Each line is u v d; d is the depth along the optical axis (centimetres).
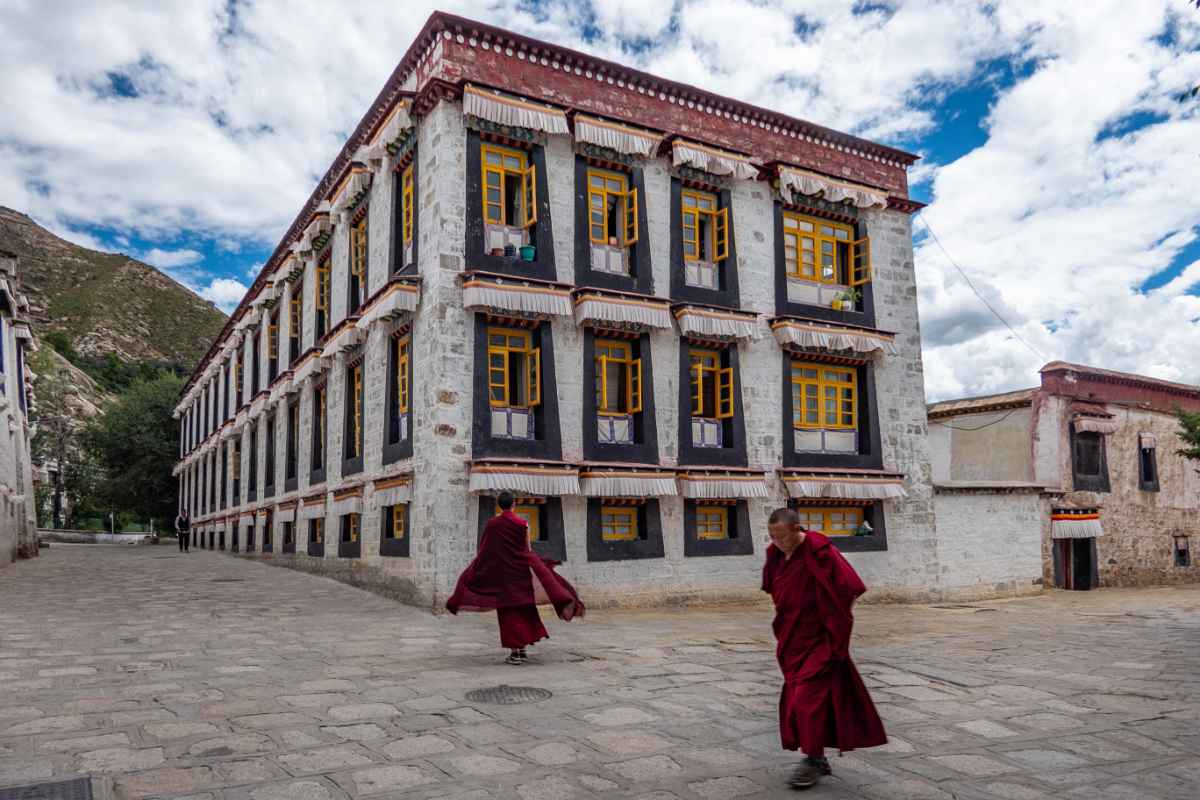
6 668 815
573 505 1483
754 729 621
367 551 1662
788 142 1848
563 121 1512
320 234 2072
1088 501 2458
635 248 1616
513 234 1516
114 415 4709
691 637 1113
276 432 2458
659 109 1677
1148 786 517
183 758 527
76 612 1259
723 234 1723
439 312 1407
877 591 1795
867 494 1766
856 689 497
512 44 1520
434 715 643
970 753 578
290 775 498
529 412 1492
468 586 879
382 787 479
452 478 1373
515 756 541
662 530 1566
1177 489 2728
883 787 501
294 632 1091
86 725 604
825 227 1903
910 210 2005
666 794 479
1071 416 2473
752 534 1666
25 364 2977
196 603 1402
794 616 507
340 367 1909
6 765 508
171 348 16162
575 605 880
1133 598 2008
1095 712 705
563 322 1518
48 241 18312
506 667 854
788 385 1759
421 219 1502
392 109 1552
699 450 1627
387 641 1030
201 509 3772
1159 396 2741
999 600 1927
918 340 1966
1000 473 2553
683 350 1639
